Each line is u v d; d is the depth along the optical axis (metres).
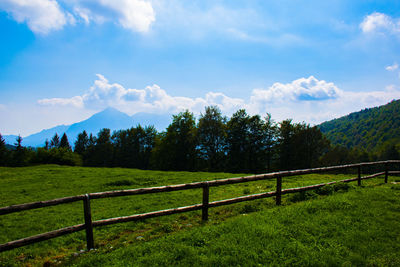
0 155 72.69
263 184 17.38
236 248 5.65
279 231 6.58
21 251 7.03
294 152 59.50
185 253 5.55
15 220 10.76
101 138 112.00
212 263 5.10
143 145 89.94
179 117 56.00
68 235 8.26
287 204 10.30
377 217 7.52
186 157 56.44
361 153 116.69
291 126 60.41
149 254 5.66
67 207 13.07
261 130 57.47
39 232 9.02
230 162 55.81
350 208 8.42
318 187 11.80
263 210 9.12
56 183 22.14
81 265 5.42
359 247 5.66
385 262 5.00
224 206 11.00
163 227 8.24
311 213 8.14
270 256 5.31
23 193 18.09
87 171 31.28
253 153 57.31
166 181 21.84
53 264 6.02
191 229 7.45
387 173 15.05
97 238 7.90
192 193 15.46
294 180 19.41
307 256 5.24
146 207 12.12
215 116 55.50
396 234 6.34
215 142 56.22
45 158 79.88
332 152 76.44
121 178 23.88
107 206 12.98
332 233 6.43
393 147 118.81
